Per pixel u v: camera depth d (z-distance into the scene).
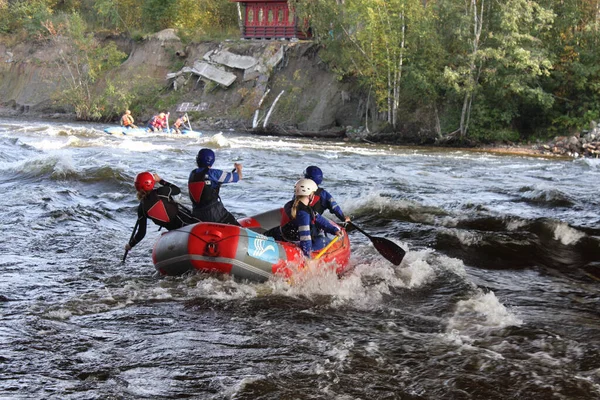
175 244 7.43
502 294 7.61
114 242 9.63
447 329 6.24
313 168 7.80
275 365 5.29
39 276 7.69
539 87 30.31
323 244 7.86
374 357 5.49
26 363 5.16
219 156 22.59
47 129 31.64
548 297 7.56
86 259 8.57
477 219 11.55
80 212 11.47
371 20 32.25
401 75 33.56
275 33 41.97
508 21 29.41
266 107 39.25
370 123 35.38
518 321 6.48
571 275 8.66
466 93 31.17
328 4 34.50
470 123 31.92
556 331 6.29
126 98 42.25
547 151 29.69
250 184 15.67
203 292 7.11
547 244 10.25
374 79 33.66
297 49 39.97
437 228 10.76
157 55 44.97
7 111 47.09
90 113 42.88
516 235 10.42
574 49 31.36
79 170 15.60
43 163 16.08
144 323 6.20
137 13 49.19
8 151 21.36
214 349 5.60
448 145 32.31
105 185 14.65
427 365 5.35
